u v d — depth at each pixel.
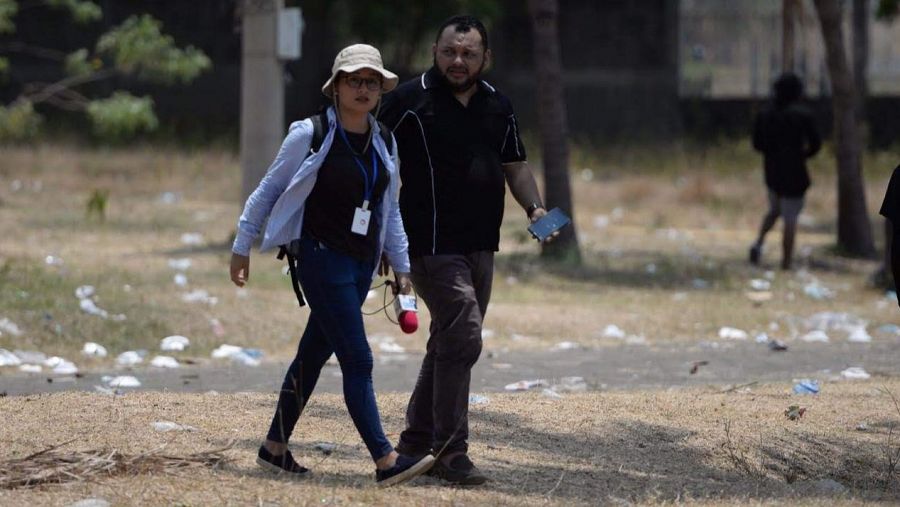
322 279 17.36
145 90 104.75
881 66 136.38
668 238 62.81
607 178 85.75
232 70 105.75
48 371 30.05
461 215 18.50
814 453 22.41
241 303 37.91
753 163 90.38
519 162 19.53
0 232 52.06
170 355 32.91
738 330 39.69
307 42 106.06
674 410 24.98
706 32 118.19
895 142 100.06
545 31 52.84
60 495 16.55
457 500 17.28
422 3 103.50
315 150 17.20
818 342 37.97
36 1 103.00
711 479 20.30
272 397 24.42
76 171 77.94
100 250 48.50
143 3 105.25
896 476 21.41
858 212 57.53
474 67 18.61
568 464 20.45
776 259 55.94
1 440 19.58
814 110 100.88
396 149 17.92
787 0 74.25
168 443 19.80
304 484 17.69
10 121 68.31
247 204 17.42
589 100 107.94
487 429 22.55
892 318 42.09
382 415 23.31
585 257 54.31
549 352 35.16
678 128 106.62
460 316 18.27
